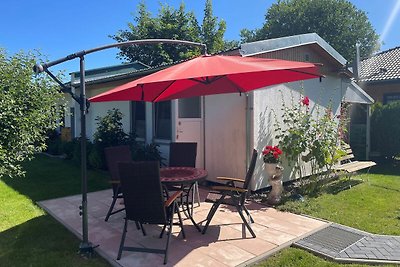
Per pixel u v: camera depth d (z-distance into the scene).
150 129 8.91
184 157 5.81
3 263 3.50
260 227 4.49
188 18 23.56
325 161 6.52
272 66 3.38
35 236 4.25
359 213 5.09
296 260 3.52
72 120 13.21
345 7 23.05
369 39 23.89
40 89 6.40
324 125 6.77
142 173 3.49
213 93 5.56
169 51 22.42
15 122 5.64
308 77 4.36
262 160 6.44
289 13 23.81
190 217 4.51
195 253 3.68
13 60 6.11
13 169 5.85
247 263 3.43
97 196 6.34
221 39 24.95
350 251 3.70
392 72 13.82
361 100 9.78
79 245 3.92
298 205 5.48
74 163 10.37
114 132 9.05
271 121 6.62
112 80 8.99
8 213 5.21
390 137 10.30
